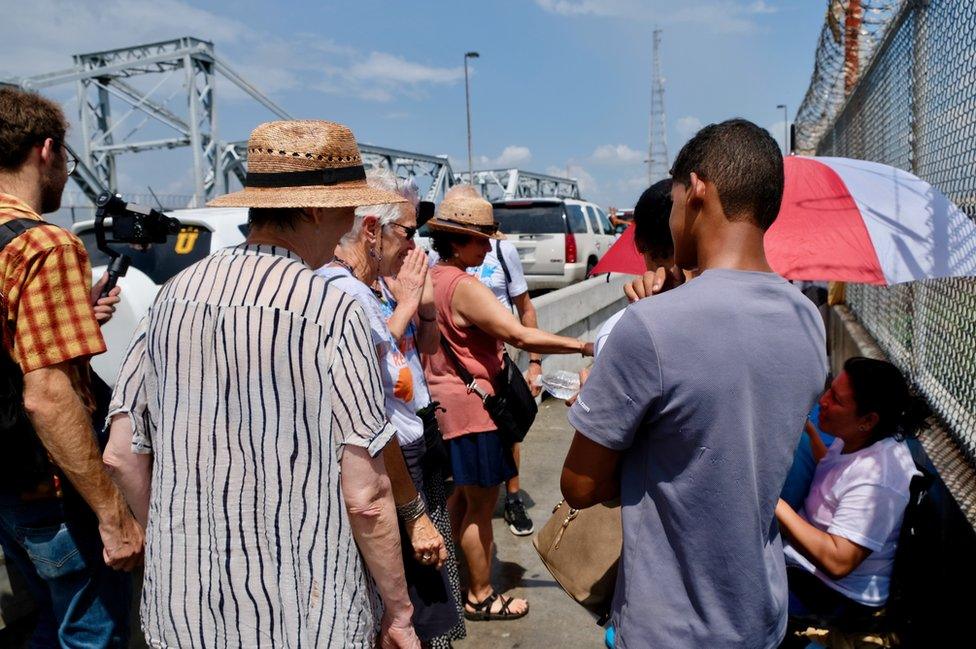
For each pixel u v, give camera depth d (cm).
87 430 178
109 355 482
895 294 379
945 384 276
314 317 135
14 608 250
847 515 191
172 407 137
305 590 137
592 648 289
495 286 448
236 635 136
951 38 264
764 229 142
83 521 199
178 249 512
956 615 212
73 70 4041
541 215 1355
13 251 171
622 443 137
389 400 208
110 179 4125
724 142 138
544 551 204
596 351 179
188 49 3878
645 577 140
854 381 197
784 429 135
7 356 178
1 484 187
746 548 134
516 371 308
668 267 192
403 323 231
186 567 136
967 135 246
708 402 128
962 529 213
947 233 216
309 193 143
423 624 214
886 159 394
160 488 139
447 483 414
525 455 509
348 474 140
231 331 133
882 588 200
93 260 530
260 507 135
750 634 137
